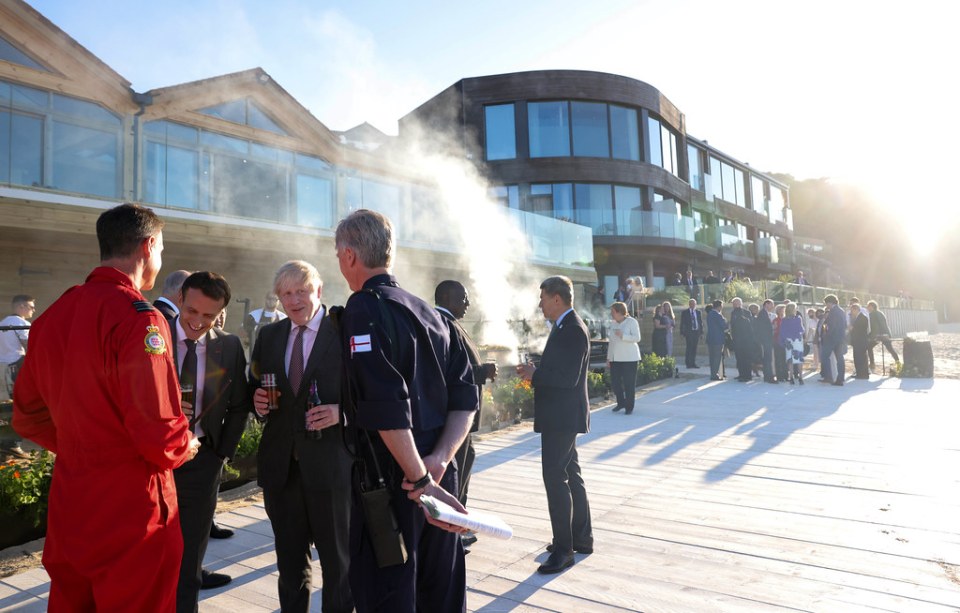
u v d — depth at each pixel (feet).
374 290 6.08
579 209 87.76
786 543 12.42
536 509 15.33
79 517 5.90
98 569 5.86
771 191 137.90
